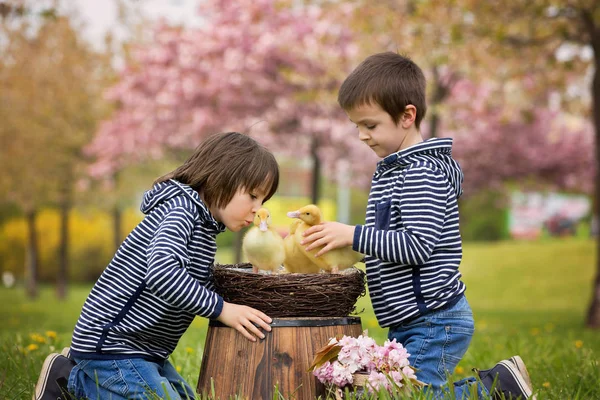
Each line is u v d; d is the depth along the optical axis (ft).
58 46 54.08
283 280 8.43
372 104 9.08
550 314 40.86
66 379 8.87
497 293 55.36
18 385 10.48
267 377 8.30
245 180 8.82
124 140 55.21
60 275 64.54
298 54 45.93
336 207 108.47
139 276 8.65
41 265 86.84
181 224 8.43
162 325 8.75
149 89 53.16
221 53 48.91
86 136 58.90
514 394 8.87
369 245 8.54
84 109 57.00
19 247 86.22
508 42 31.19
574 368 11.82
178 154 57.77
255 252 8.71
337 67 42.27
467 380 9.16
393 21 32.73
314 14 47.01
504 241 92.84
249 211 8.98
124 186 63.77
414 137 9.41
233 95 48.03
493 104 40.83
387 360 8.20
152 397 8.22
